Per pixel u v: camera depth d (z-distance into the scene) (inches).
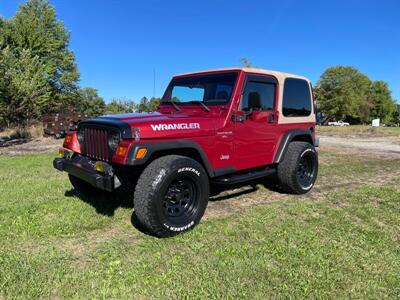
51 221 172.4
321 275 122.8
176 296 110.5
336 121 2908.5
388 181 274.5
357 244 148.5
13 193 220.4
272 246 145.6
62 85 1338.6
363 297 110.8
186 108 202.7
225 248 143.2
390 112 3390.7
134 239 154.3
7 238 152.3
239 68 193.0
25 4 1244.5
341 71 2723.9
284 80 220.1
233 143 187.9
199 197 165.9
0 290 111.8
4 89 671.1
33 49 1229.7
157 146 154.3
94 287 115.0
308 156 237.1
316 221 175.8
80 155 186.4
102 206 196.5
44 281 117.5
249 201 215.0
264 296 110.3
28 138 689.6
